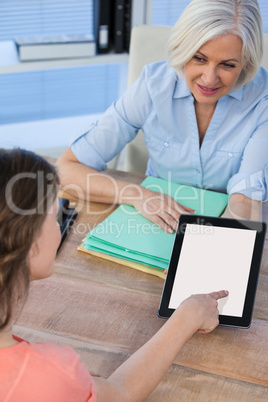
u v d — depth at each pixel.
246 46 1.38
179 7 2.79
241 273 1.14
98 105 3.29
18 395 0.74
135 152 1.98
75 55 2.60
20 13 2.67
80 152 1.65
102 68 3.17
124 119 1.69
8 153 0.72
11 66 2.51
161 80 1.63
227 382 1.00
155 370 0.92
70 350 0.79
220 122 1.61
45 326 1.10
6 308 0.72
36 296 1.18
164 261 1.25
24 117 3.19
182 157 1.71
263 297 1.20
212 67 1.41
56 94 3.18
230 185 1.57
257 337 1.10
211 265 1.15
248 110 1.59
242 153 1.64
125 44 2.67
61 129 3.15
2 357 0.73
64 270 1.26
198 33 1.37
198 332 1.07
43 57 2.57
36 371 0.74
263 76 1.63
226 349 1.06
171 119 1.64
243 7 1.37
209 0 1.37
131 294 1.20
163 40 1.82
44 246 0.77
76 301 1.17
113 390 0.87
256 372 1.02
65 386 0.75
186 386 0.98
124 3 2.53
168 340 0.96
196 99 1.52
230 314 1.09
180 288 1.13
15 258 0.70
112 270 1.27
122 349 1.06
